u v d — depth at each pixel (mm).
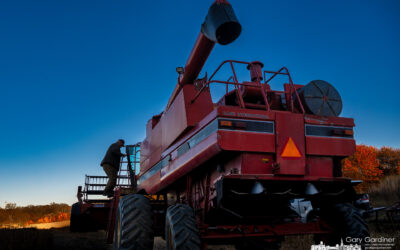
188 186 5023
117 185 8531
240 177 3859
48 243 6988
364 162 29500
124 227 4617
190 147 4773
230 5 4371
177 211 4176
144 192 6879
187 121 5090
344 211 4652
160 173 6043
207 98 5453
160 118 6910
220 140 3891
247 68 5531
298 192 4539
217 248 7102
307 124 4309
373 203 16578
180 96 5473
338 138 4414
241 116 4035
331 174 4359
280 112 4223
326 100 4672
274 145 4090
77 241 8516
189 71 5633
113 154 8445
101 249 7426
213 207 4441
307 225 4797
